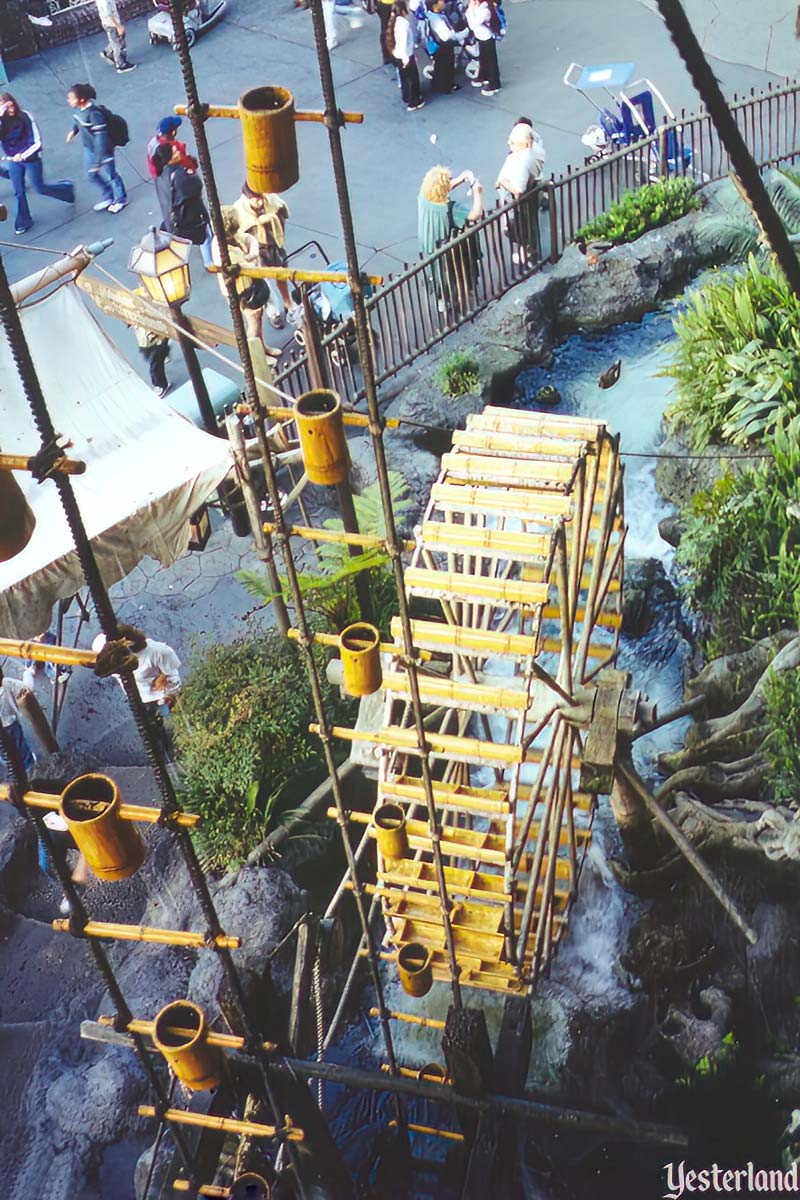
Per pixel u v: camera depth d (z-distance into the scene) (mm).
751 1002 9398
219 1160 6320
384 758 9203
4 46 21172
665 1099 9117
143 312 11211
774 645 10547
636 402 14594
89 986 9773
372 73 20062
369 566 10516
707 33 19938
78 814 3963
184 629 12477
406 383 14484
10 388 10633
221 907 9602
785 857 9148
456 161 17969
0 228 17906
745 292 13219
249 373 4609
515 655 8852
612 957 10094
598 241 15570
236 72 20484
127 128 18188
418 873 9305
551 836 8922
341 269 14609
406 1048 9906
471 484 9461
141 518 10320
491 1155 6367
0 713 11008
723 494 11945
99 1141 8734
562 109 18766
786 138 17234
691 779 10070
